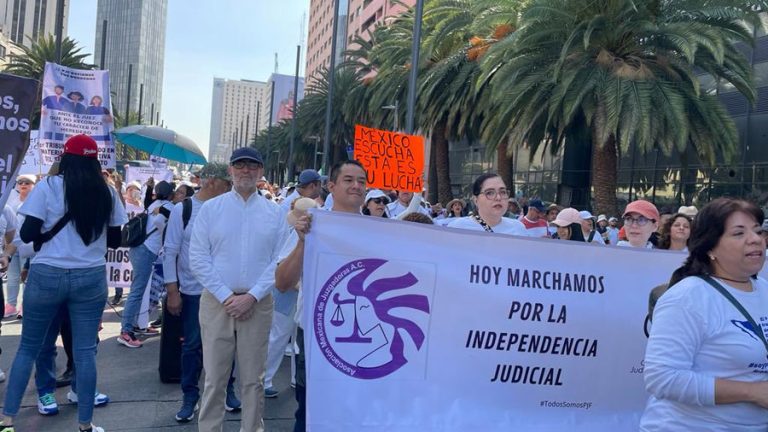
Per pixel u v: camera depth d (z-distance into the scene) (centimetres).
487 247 339
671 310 237
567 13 1472
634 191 2553
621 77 1439
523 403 339
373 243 324
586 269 351
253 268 404
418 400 323
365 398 315
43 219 391
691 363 231
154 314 859
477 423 326
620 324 353
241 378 407
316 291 316
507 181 2280
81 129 798
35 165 1016
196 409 494
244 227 405
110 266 863
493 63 1634
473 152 3822
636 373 354
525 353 340
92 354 412
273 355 544
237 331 404
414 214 479
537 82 1545
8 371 565
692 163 2255
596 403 346
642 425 256
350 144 4222
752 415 229
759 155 2006
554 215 1099
